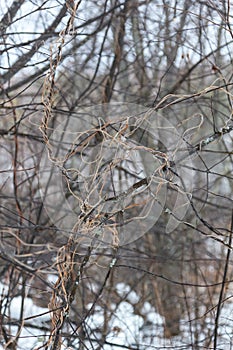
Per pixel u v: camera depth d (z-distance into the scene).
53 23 5.46
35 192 5.76
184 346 5.48
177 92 6.67
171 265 6.99
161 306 6.62
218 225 6.87
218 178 6.67
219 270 6.40
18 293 5.43
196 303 6.17
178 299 6.91
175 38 6.19
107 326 5.95
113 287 6.79
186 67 6.49
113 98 6.76
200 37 5.76
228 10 4.88
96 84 6.50
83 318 4.79
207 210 6.80
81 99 6.12
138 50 6.46
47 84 4.66
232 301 5.96
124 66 6.71
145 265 6.92
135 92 6.73
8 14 5.31
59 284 4.28
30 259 5.22
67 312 4.20
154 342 6.21
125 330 6.39
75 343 5.21
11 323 4.85
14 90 5.88
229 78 5.78
